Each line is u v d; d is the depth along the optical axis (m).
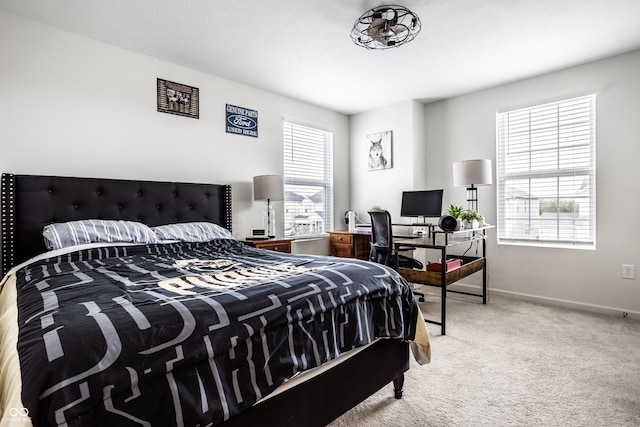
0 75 2.20
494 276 3.73
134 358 0.81
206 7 2.19
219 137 3.33
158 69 2.92
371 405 1.67
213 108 3.29
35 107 2.33
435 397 1.73
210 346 0.94
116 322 0.86
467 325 2.77
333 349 1.30
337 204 4.59
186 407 0.87
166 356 0.86
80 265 1.75
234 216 3.46
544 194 3.44
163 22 2.36
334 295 1.34
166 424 0.83
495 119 3.70
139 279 1.41
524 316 2.99
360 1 2.14
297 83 3.54
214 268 1.67
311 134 4.31
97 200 2.52
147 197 2.77
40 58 2.35
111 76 2.66
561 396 1.72
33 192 2.24
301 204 4.18
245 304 1.08
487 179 3.28
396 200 4.25
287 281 1.32
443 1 2.15
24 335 0.82
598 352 2.23
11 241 2.14
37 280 1.42
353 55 2.91
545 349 2.29
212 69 3.16
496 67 3.19
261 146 3.69
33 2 2.12
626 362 2.08
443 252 2.61
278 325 1.13
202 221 3.10
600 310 3.07
